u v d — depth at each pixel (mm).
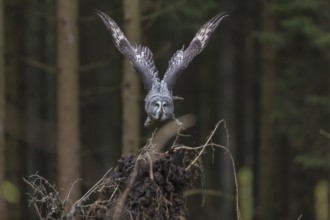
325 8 17156
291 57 21234
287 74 20000
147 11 16938
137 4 13609
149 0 16172
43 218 6488
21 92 22109
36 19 21359
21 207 19781
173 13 17516
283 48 21344
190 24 18734
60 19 13945
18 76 20516
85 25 22828
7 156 18219
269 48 20250
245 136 26703
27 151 22375
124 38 7367
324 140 18766
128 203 6254
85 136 23156
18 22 19812
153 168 6270
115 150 23594
